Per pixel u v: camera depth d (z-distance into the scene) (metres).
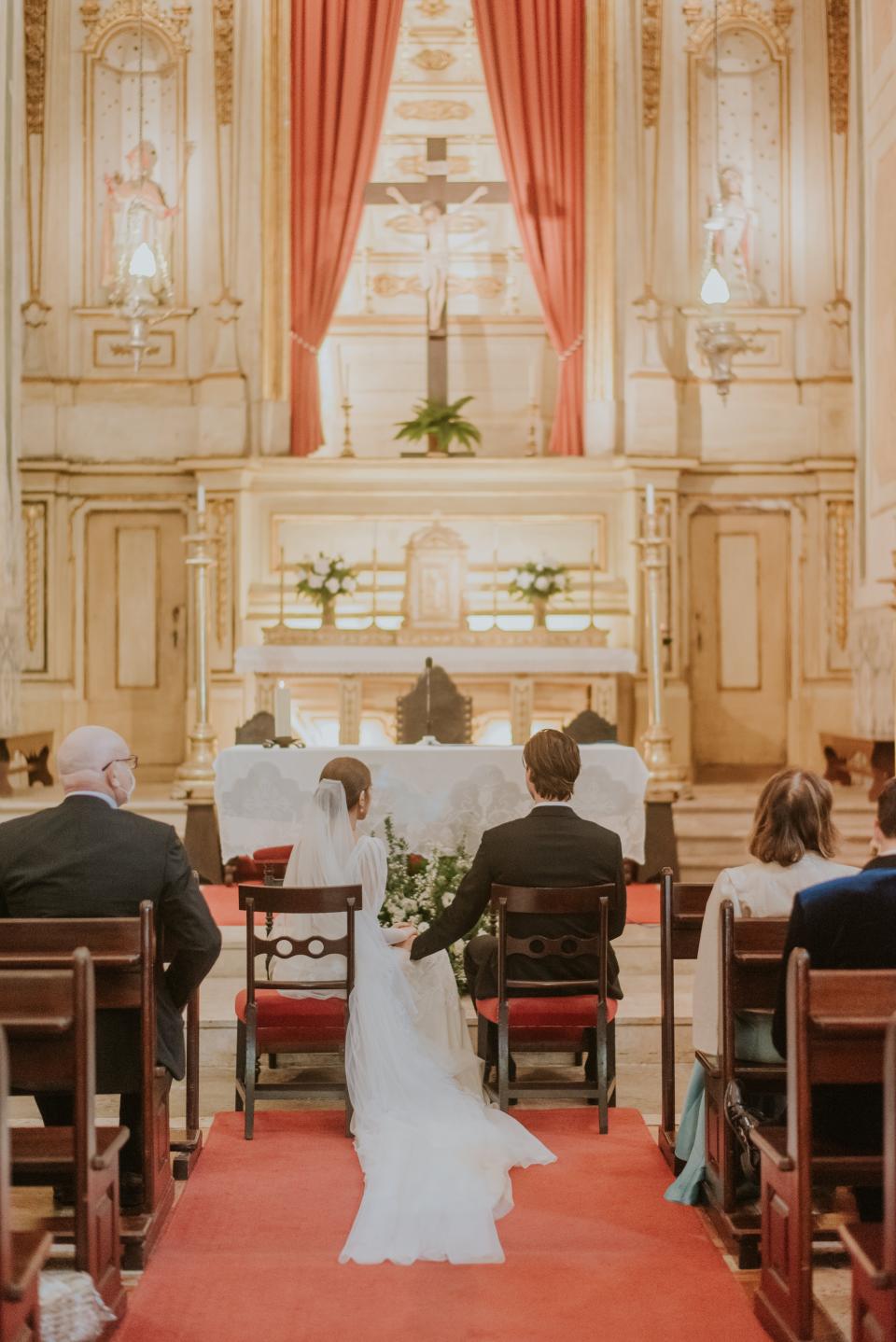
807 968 3.13
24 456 11.55
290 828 7.38
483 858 4.76
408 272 12.40
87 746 4.03
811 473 11.75
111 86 11.73
